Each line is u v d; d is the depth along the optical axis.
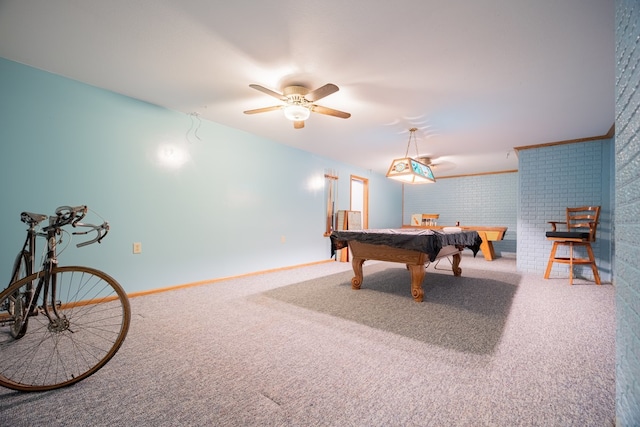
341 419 1.16
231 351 1.75
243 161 4.11
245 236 4.13
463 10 1.70
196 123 3.57
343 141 4.59
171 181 3.33
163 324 2.19
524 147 4.71
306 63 2.29
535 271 4.55
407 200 8.65
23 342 1.83
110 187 2.86
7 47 2.15
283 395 1.32
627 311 0.96
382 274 4.26
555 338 1.96
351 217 6.04
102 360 1.42
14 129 2.36
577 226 3.96
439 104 3.04
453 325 2.20
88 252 2.72
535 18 1.74
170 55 2.23
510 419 1.16
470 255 7.09
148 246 3.12
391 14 1.75
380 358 1.67
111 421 1.14
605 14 1.69
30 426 1.11
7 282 2.31
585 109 3.13
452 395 1.32
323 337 1.96
